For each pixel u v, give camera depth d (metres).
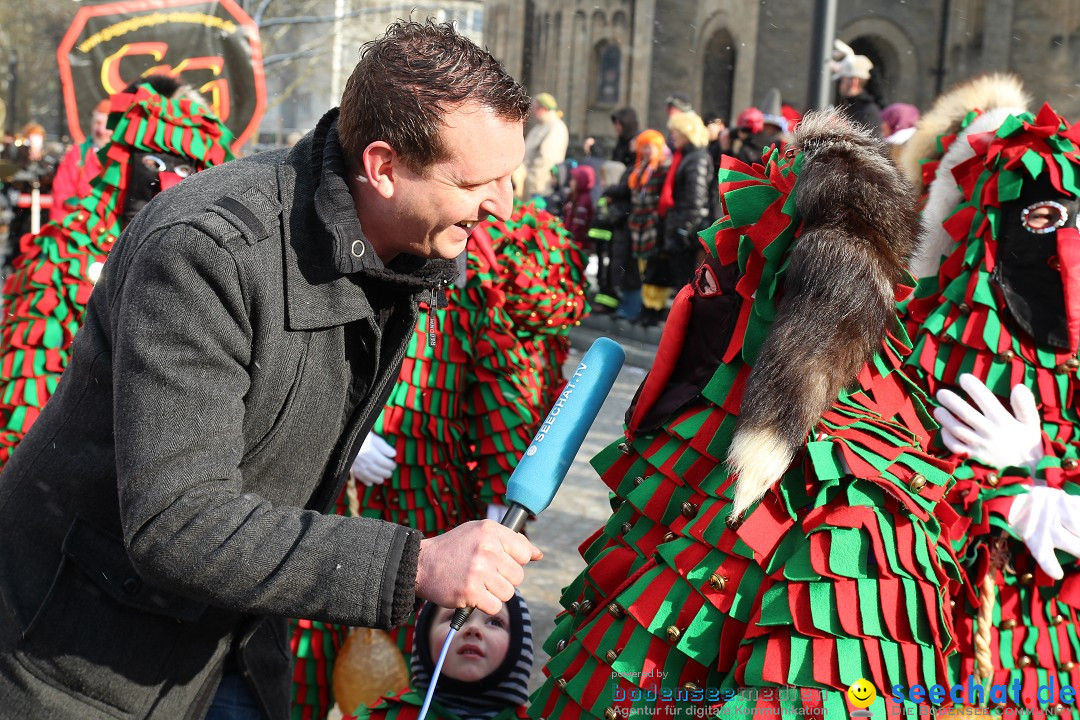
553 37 30.34
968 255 2.58
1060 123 2.54
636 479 1.98
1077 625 2.59
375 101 1.68
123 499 1.61
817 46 5.60
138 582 1.84
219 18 4.98
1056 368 2.54
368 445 3.39
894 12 20.22
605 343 1.96
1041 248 2.52
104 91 4.86
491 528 1.66
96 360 1.81
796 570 1.72
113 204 3.54
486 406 3.58
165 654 1.90
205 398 1.63
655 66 25.16
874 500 1.75
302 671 3.28
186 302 1.64
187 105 3.58
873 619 1.70
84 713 1.87
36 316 3.43
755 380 1.74
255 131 5.03
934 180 2.90
